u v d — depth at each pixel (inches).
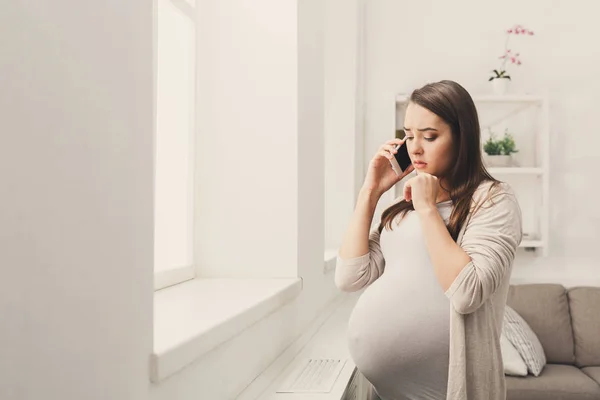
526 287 153.5
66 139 31.8
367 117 168.2
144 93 41.0
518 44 163.8
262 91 88.2
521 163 163.2
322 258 111.1
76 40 32.7
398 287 61.9
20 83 28.3
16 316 28.0
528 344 135.3
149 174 41.7
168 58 82.1
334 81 153.2
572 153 163.0
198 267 89.7
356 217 71.6
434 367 60.9
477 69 165.0
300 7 88.7
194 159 88.4
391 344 61.4
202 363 52.9
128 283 38.5
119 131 37.4
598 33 162.2
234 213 89.0
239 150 88.7
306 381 72.3
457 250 56.9
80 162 33.1
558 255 163.0
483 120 164.1
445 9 165.9
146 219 41.2
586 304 150.3
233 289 77.8
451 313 57.9
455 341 57.5
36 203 29.4
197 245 89.7
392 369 62.3
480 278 55.8
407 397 63.8
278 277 88.4
